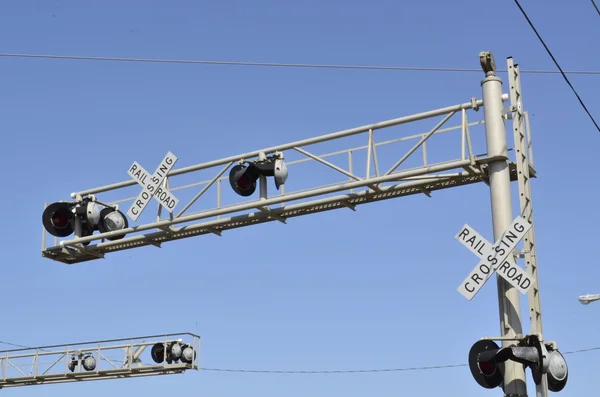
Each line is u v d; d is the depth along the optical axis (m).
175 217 19.05
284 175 18.11
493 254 14.39
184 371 24.39
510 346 13.81
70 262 21.25
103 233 19.95
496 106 16.03
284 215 18.75
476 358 14.23
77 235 20.23
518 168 15.50
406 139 17.08
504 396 14.46
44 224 20.33
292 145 18.16
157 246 20.11
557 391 14.37
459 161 16.38
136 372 24.78
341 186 17.53
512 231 14.34
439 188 17.48
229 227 19.23
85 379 25.64
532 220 15.26
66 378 25.86
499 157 15.82
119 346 25.09
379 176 17.20
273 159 18.25
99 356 25.31
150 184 19.12
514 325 14.69
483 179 16.83
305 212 18.58
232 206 18.47
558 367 14.29
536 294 14.77
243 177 18.28
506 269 14.29
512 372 14.51
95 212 20.12
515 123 15.73
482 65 16.31
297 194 17.88
